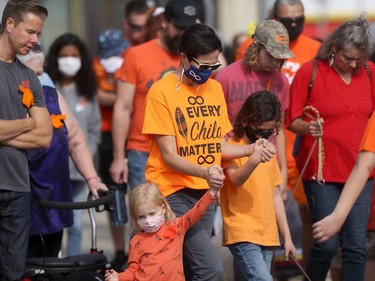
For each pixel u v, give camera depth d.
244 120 15.57
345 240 17.27
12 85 14.70
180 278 14.69
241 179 15.09
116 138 19.58
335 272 18.56
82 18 40.50
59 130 16.27
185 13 18.50
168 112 15.02
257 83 16.92
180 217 14.79
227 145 15.41
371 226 17.97
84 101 21.53
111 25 41.25
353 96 17.44
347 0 33.88
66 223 16.45
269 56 16.58
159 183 15.23
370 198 17.31
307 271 17.58
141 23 24.53
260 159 14.84
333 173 17.42
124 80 19.34
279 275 20.53
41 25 14.62
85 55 21.42
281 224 16.02
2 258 14.72
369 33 16.97
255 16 39.78
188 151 15.10
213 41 14.73
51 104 16.42
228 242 15.62
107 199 15.73
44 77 16.66
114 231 22.06
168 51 19.14
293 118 17.45
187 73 14.94
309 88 17.45
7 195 14.60
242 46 19.17
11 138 14.59
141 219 14.52
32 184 16.02
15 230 14.69
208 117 15.23
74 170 20.16
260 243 15.50
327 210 17.44
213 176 14.28
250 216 15.56
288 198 19.38
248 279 15.39
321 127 17.06
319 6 33.88
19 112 14.77
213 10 39.78
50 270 14.71
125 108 19.44
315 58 17.59
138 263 14.69
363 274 17.22
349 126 17.41
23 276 14.68
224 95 16.86
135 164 19.38
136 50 19.22
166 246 14.61
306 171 17.66
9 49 14.66
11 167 14.64
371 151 15.94
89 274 14.77
